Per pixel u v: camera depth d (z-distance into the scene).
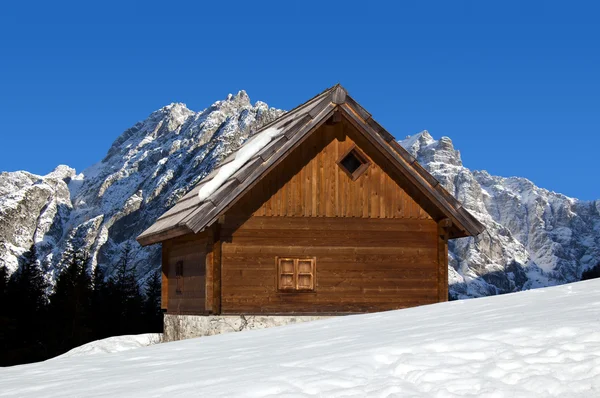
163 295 25.20
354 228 20.53
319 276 20.17
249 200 19.97
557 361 5.75
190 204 21.45
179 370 7.46
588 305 8.32
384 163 20.92
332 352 7.12
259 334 11.23
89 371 8.58
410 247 20.80
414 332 7.98
